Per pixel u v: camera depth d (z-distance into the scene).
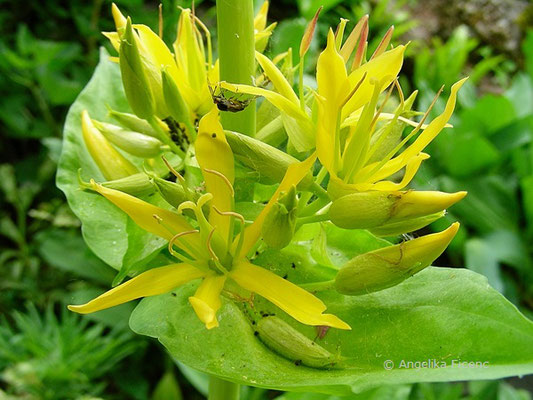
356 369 0.11
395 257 0.11
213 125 0.10
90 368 0.26
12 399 0.26
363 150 0.11
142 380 0.30
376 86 0.10
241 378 0.11
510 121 0.36
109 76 0.17
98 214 0.15
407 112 0.12
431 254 0.10
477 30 0.46
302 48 0.11
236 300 0.11
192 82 0.13
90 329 0.29
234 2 0.12
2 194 0.37
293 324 0.12
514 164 0.37
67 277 0.33
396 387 0.18
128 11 0.37
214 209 0.11
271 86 0.12
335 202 0.10
